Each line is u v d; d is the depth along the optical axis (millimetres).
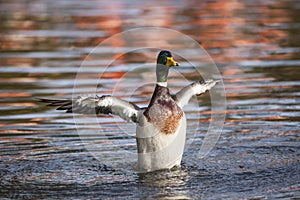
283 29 22891
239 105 14547
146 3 29078
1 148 11898
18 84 16312
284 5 28406
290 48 19984
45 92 15562
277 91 15547
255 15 25844
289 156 11336
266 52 19469
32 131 12898
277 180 10047
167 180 10172
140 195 9477
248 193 9445
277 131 12812
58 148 11953
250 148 11820
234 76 16938
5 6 28688
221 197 9297
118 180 10227
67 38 21625
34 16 26000
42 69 17703
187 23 24047
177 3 29094
